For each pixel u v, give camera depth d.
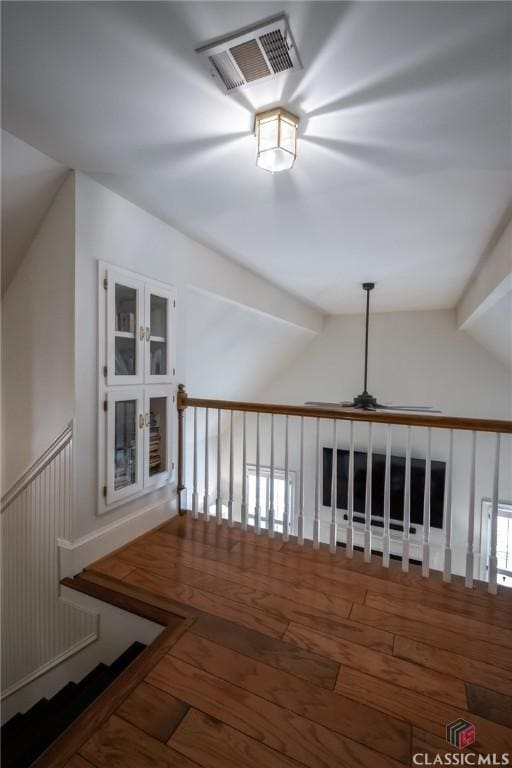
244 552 2.24
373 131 1.48
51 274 1.93
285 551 2.26
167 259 2.46
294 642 1.50
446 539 1.97
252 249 2.86
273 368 5.66
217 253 2.96
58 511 1.97
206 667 1.37
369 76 1.20
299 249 2.84
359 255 2.94
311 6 0.97
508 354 4.21
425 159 1.67
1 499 2.13
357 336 5.53
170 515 2.69
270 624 1.60
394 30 1.03
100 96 1.33
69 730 1.13
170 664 1.38
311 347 5.81
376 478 5.17
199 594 1.81
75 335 1.87
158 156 1.71
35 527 2.04
